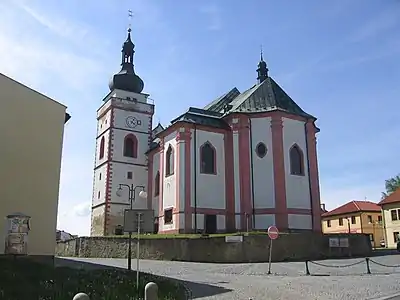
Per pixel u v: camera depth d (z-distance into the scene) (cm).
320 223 3903
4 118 1952
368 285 1767
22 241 1681
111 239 3438
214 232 3888
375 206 7712
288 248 3045
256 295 1495
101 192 5422
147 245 3195
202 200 3912
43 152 2094
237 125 4047
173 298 1353
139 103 5738
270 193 3812
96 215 5469
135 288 1400
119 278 1623
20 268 1595
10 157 1955
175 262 2911
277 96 4269
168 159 4203
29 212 1986
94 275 1675
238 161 3975
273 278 2042
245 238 2970
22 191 1977
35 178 2039
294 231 3684
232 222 3919
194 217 3841
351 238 3334
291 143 3962
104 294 1269
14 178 1956
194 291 1583
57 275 1588
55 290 1286
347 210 7725
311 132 4097
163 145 4309
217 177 4038
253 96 4294
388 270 2388
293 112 4038
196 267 2566
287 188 3819
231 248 2939
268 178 3850
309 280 1950
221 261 2917
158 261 2988
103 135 5691
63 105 2219
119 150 5469
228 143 4128
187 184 3888
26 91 2056
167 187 4103
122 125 5569
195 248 3002
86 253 3566
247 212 3822
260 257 2953
